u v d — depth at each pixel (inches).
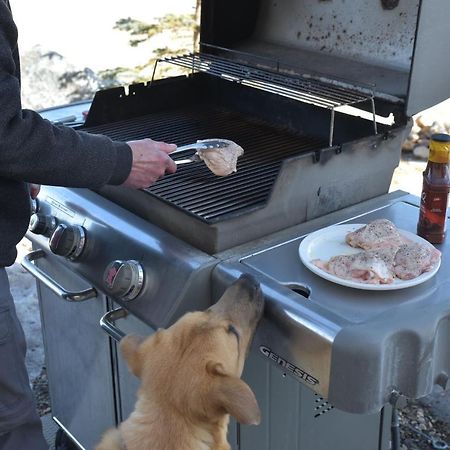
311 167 67.4
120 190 71.8
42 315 88.7
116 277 63.5
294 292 58.1
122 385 77.4
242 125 89.0
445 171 63.7
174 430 55.6
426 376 55.4
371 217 70.9
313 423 77.5
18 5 250.4
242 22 94.3
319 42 87.8
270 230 67.7
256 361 67.7
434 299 57.5
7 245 63.8
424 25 67.3
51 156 57.5
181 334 57.2
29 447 73.0
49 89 177.2
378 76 79.5
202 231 63.8
